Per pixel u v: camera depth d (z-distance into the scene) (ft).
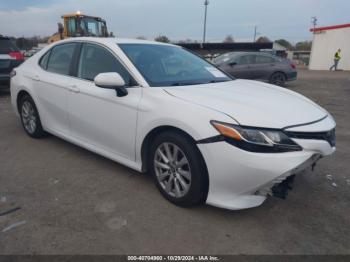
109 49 11.44
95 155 13.55
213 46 87.97
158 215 9.17
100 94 11.07
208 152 8.37
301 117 8.83
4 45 27.66
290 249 7.94
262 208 9.73
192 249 7.84
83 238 8.09
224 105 8.79
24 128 15.94
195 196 9.05
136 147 10.28
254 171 7.93
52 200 9.87
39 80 13.99
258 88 11.48
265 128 8.05
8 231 8.27
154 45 12.75
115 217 9.03
